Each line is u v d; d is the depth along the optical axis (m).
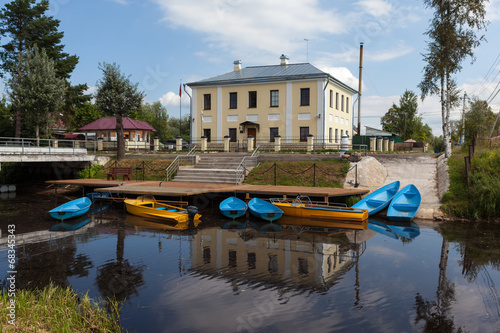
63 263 8.29
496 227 12.23
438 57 17.86
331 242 10.35
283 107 28.06
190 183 18.44
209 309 5.87
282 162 19.83
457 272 7.73
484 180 13.77
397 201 14.33
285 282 7.11
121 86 23.95
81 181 19.42
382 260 8.59
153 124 58.38
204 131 30.83
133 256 8.88
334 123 29.69
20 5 28.23
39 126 28.11
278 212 13.05
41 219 13.62
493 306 6.05
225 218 14.16
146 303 6.10
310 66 30.16
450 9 17.70
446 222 13.12
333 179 17.27
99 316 5.49
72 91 33.16
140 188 16.23
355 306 6.01
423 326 5.34
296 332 5.14
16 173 26.02
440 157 19.83
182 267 8.03
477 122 37.91
